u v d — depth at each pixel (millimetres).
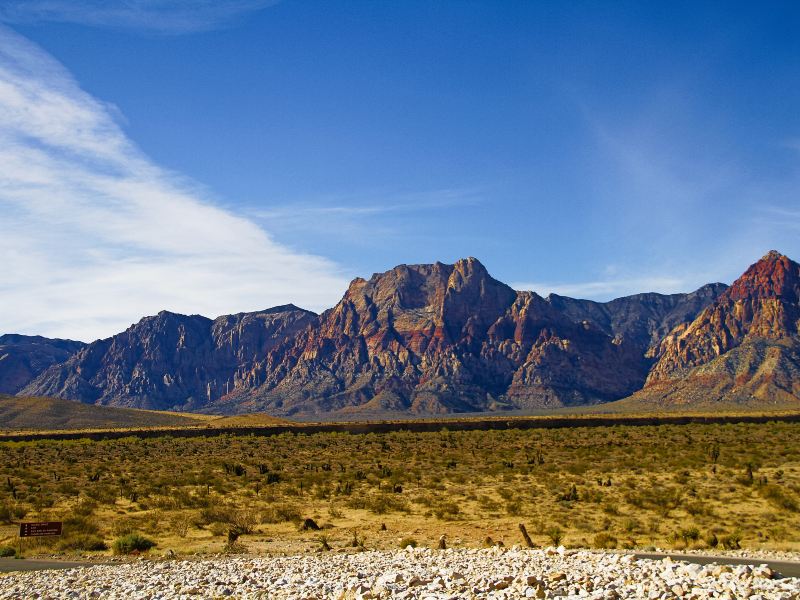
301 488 60281
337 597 18125
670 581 16797
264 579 22406
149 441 142750
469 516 44375
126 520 43812
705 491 50156
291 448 114188
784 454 75625
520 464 76500
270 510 47250
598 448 94438
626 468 68375
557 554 25656
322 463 85188
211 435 185000
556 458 82625
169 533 39750
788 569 23391
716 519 39750
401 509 47969
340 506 50500
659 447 91688
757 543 32906
